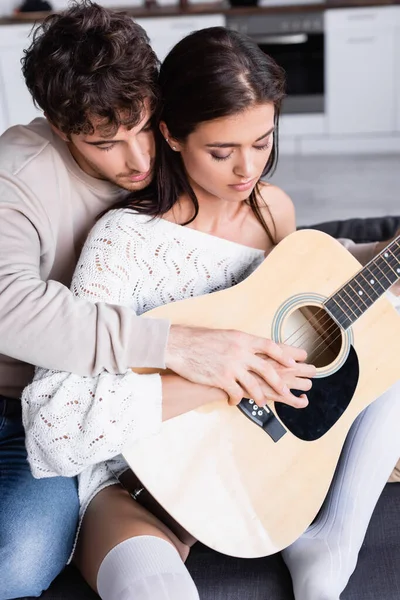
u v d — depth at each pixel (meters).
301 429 1.28
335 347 1.39
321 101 5.57
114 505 1.28
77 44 1.18
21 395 1.29
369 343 1.37
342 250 1.39
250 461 1.24
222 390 1.22
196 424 1.23
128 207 1.36
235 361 1.21
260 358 1.23
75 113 1.18
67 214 1.37
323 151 5.73
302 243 1.38
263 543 1.22
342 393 1.33
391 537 1.40
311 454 1.28
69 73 1.17
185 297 1.41
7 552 1.20
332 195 4.66
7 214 1.27
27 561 1.22
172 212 1.39
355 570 1.33
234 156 1.23
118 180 1.31
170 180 1.36
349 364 1.35
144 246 1.35
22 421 1.28
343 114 5.59
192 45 1.21
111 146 1.24
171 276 1.38
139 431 1.16
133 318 1.19
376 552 1.37
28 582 1.23
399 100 5.48
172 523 1.34
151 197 1.38
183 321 1.28
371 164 5.34
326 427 1.30
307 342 1.39
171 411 1.20
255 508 1.23
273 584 1.29
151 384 1.18
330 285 1.37
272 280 1.34
